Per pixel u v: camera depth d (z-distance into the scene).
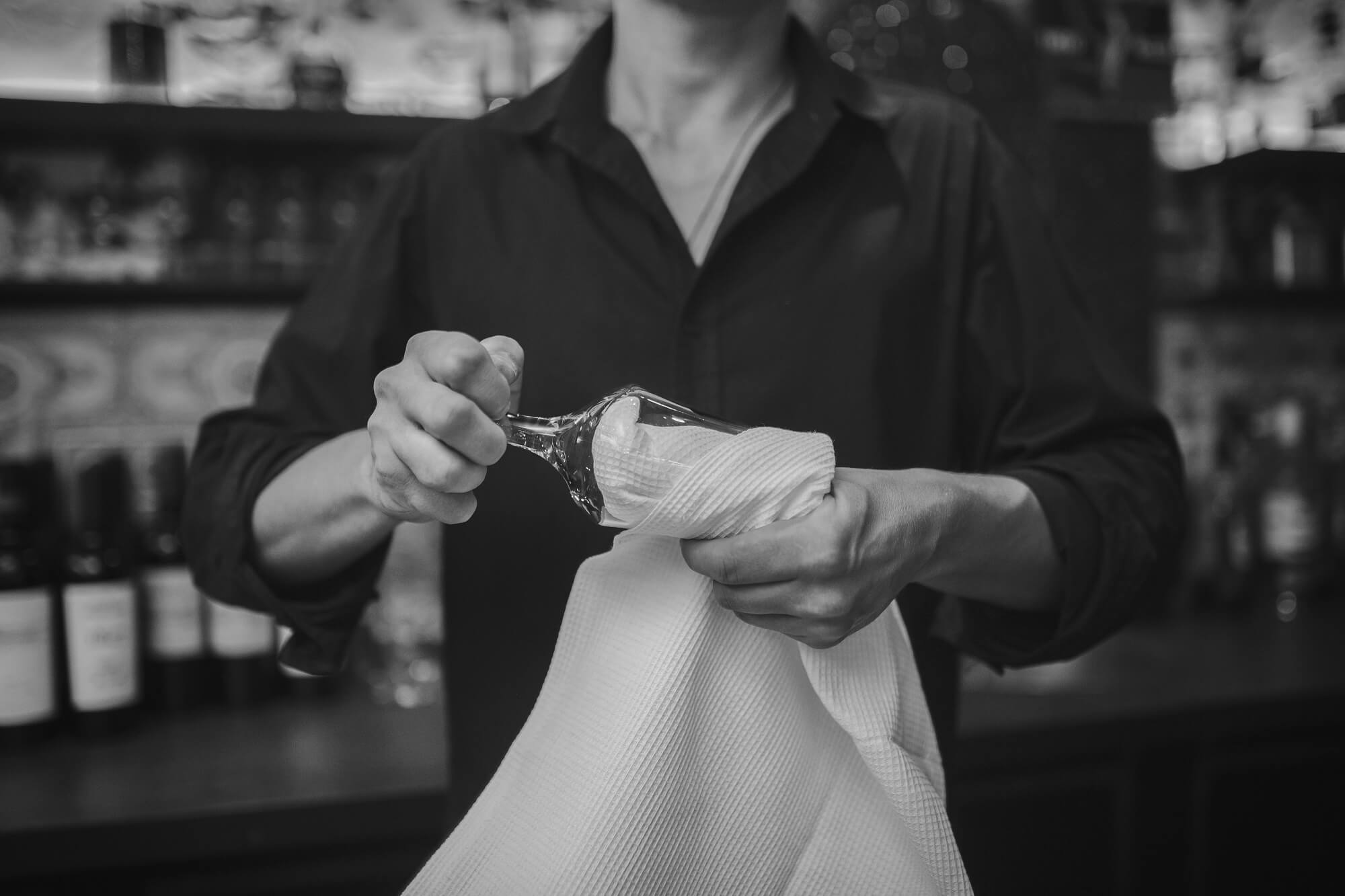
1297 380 2.22
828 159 0.78
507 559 0.78
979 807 1.38
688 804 0.57
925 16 1.69
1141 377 1.85
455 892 0.57
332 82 1.59
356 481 0.64
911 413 0.79
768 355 0.75
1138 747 1.41
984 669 1.53
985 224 0.80
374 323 0.82
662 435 0.54
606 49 0.83
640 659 0.56
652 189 0.76
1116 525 0.69
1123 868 1.43
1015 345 0.80
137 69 1.54
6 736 1.33
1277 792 1.50
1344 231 2.03
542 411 0.76
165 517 1.57
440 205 0.82
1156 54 1.82
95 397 1.73
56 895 1.12
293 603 0.74
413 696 1.56
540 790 0.57
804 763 0.59
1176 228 2.03
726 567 0.51
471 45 1.77
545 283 0.77
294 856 1.19
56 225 1.56
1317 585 2.02
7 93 1.61
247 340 1.78
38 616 1.35
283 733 1.40
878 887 0.58
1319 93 2.17
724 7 0.74
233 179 1.62
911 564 0.56
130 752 1.33
